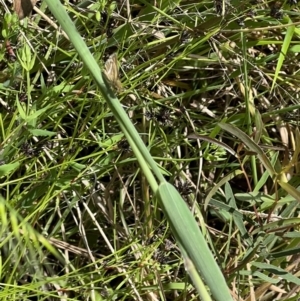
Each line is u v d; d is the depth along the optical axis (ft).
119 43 1.33
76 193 1.26
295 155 1.10
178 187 1.30
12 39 1.28
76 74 1.23
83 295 1.27
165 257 1.24
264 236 1.25
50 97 1.19
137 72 1.36
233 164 1.41
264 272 1.35
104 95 0.78
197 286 0.73
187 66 1.45
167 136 1.38
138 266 1.20
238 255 1.32
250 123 1.34
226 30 1.26
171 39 1.31
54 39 1.33
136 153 0.76
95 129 1.38
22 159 1.16
